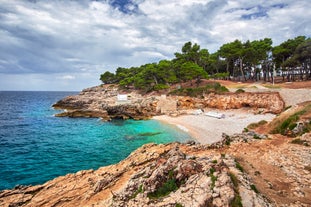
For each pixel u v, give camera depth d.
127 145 33.38
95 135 40.72
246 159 14.83
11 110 82.31
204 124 43.72
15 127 48.94
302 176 11.70
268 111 46.38
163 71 87.69
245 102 52.75
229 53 75.88
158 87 81.06
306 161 13.83
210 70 95.81
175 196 9.27
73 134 41.84
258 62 73.06
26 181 20.81
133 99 75.56
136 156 19.00
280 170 12.65
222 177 9.38
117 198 11.30
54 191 14.78
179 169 11.02
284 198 9.31
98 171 17.45
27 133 42.94
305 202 8.96
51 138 38.78
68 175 17.38
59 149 31.70
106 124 52.34
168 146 21.03
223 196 8.33
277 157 14.88
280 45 66.88
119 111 61.66
